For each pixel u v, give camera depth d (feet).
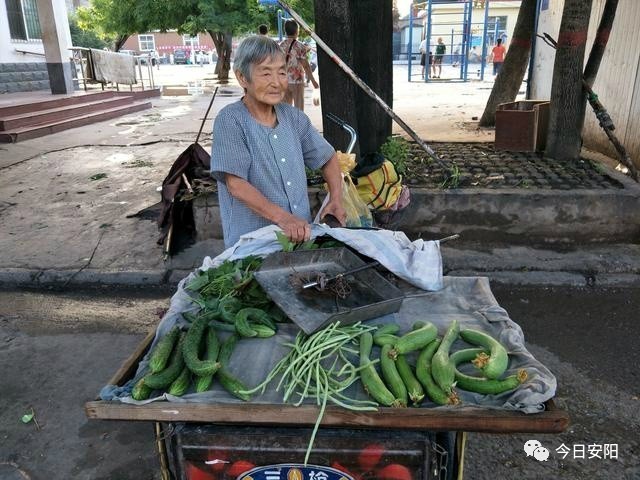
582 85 19.36
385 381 5.64
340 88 16.76
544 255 16.12
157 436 6.13
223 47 73.26
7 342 13.04
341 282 6.72
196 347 5.94
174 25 66.54
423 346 6.02
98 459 9.37
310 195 16.38
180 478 5.80
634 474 8.77
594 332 12.84
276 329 6.55
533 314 13.67
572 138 20.08
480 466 9.00
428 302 7.27
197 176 17.87
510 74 31.12
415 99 50.49
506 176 18.16
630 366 11.52
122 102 47.52
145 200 21.38
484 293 7.41
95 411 5.38
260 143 8.10
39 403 10.80
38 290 15.67
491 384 5.46
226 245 8.89
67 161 27.86
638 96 20.70
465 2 70.23
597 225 16.46
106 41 112.98
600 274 15.20
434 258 7.75
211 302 6.86
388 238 7.83
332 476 5.61
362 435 5.46
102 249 17.37
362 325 6.46
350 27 16.33
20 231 18.81
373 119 19.71
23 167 26.78
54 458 9.40
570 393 10.68
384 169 13.50
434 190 16.96
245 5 63.31
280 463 5.61
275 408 5.22
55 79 44.37
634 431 9.68
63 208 20.83
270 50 7.63
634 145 20.89
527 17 29.96
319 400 5.31
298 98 31.81
